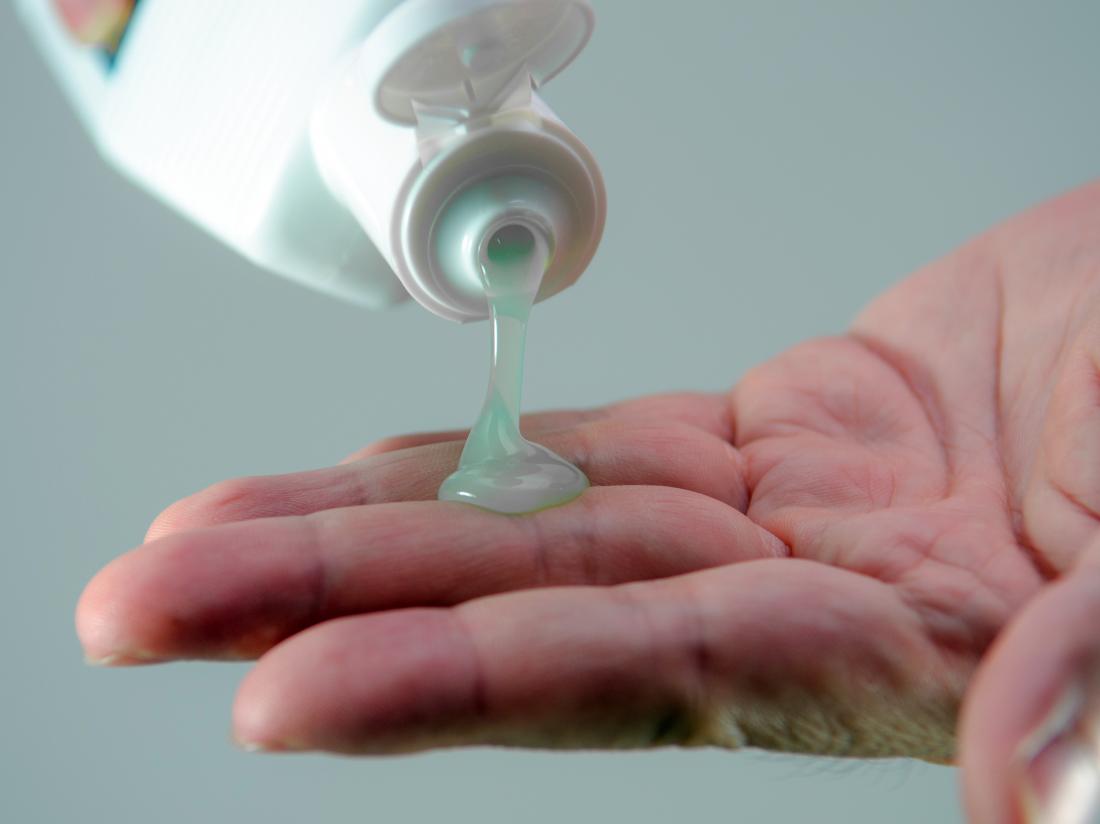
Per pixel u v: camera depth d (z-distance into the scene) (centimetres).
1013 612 25
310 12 29
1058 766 22
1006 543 26
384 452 30
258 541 25
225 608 25
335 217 31
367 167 28
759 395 32
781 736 25
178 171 31
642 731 24
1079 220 32
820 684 24
